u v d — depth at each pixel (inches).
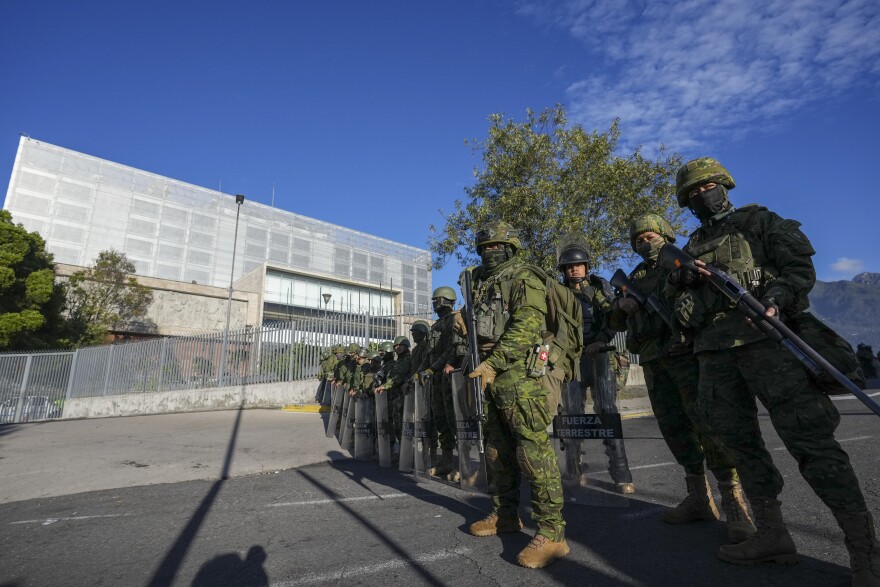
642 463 214.5
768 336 88.0
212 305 1322.6
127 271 1211.2
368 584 99.5
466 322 127.0
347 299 1755.7
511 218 597.6
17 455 285.9
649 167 625.6
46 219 2185.0
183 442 328.5
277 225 2728.8
